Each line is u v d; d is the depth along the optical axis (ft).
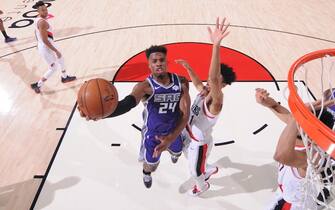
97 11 25.89
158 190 10.82
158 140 8.55
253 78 16.60
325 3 26.76
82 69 17.97
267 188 10.81
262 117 14.01
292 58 18.38
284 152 5.85
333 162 5.99
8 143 13.10
